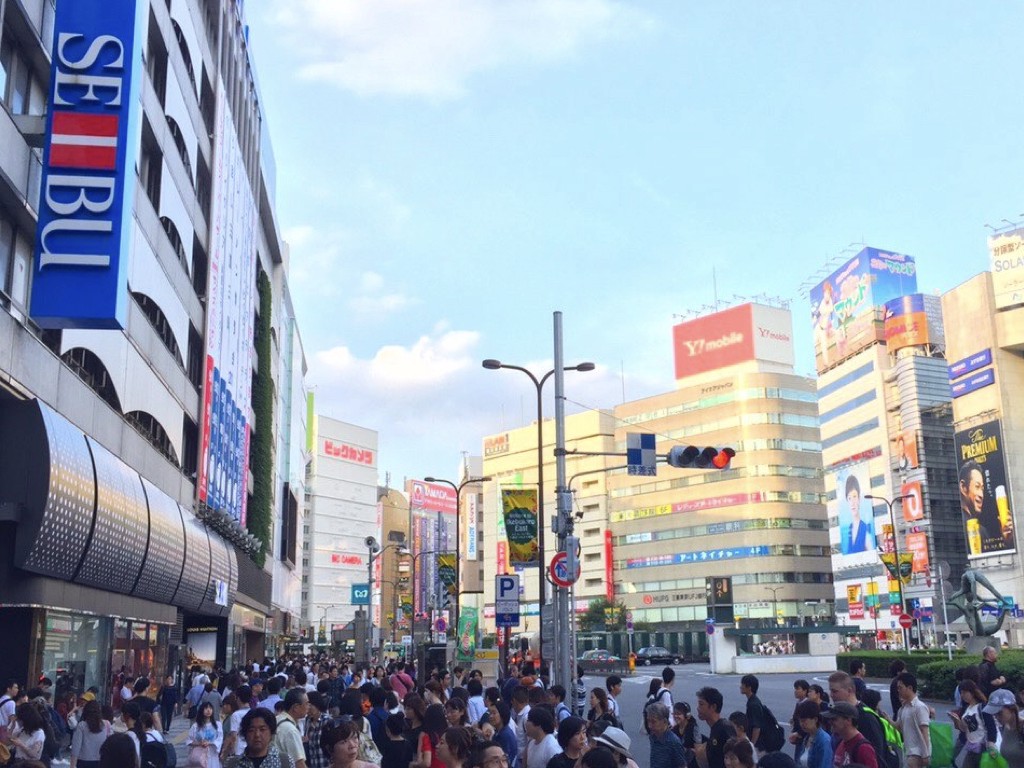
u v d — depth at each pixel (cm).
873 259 13100
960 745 1260
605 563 15875
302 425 10744
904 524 12056
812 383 14850
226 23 5109
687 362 15525
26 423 2180
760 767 618
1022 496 10494
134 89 2333
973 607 4300
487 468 18575
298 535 10631
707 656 11462
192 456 4478
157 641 3859
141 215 3231
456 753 785
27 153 2308
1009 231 10919
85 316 2188
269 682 1484
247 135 5888
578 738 856
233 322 5200
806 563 14100
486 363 3366
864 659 4769
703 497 14762
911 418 12012
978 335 11062
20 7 2247
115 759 570
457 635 4281
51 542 2244
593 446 16400
